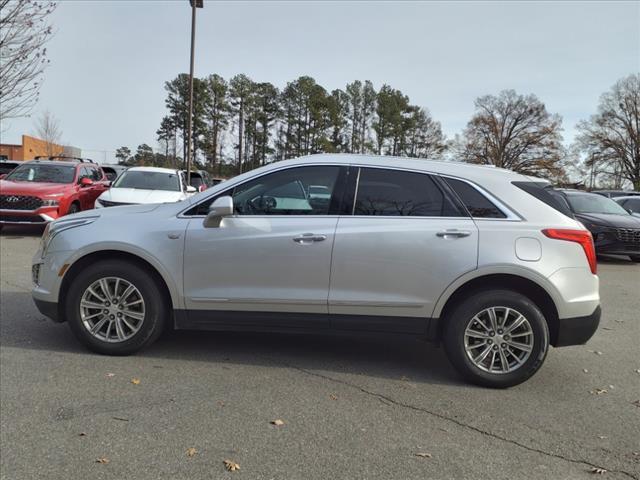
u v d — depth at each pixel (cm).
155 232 455
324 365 470
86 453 309
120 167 2181
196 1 2548
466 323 427
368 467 303
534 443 338
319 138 6750
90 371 433
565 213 440
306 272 439
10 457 303
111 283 463
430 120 7638
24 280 775
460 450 325
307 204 452
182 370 443
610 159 6700
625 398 416
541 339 422
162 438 328
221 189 463
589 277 429
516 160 7300
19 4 1372
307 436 337
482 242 424
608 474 304
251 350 502
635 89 6594
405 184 446
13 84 1424
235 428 344
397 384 431
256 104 6869
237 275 447
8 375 419
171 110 6831
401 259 429
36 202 1228
